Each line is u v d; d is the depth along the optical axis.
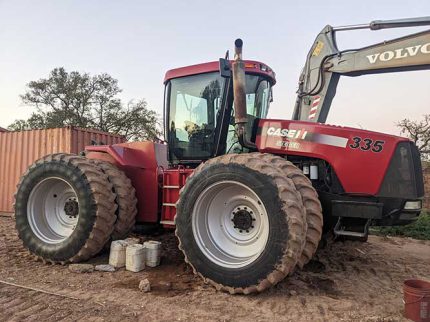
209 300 3.59
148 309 3.38
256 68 4.95
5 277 4.20
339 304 3.56
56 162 4.79
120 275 4.29
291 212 3.54
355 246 6.23
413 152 4.18
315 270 4.77
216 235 4.06
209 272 3.83
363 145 4.11
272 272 3.54
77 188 4.59
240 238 4.01
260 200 3.66
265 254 3.58
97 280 4.12
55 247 4.65
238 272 3.68
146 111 29.23
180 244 4.04
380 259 5.65
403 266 5.27
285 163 3.92
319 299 3.70
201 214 4.04
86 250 4.54
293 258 3.50
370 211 4.01
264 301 3.59
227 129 4.93
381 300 3.77
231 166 3.84
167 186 4.84
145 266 4.58
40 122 29.27
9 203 10.01
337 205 4.14
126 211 4.80
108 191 4.65
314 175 4.29
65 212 4.98
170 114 5.25
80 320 3.15
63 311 3.32
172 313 3.30
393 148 4.07
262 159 3.87
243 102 4.22
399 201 4.00
